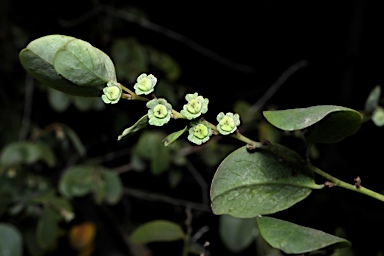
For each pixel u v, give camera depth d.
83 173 0.55
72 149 0.72
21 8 0.79
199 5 1.00
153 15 1.00
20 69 0.76
